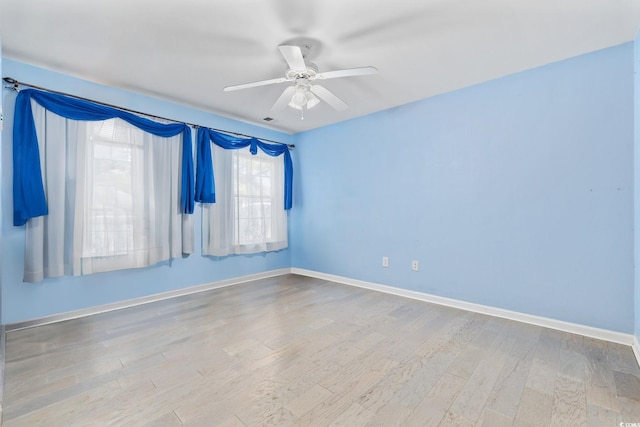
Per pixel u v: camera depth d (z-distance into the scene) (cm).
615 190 236
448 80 296
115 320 281
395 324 273
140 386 179
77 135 281
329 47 238
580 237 251
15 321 257
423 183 345
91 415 154
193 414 155
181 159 357
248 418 152
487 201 299
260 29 215
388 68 272
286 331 257
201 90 316
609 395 169
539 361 207
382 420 151
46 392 173
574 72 253
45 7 189
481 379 186
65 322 275
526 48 240
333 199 435
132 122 310
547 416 153
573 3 189
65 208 276
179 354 217
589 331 246
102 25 209
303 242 477
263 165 445
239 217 416
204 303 332
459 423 149
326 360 209
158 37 223
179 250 353
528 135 275
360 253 405
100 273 302
